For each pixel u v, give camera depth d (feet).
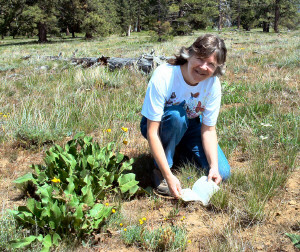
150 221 8.60
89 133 14.89
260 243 7.68
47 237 7.25
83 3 122.42
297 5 169.58
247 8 181.57
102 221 8.14
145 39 101.55
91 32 119.44
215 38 8.26
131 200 9.53
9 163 12.16
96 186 9.02
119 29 145.38
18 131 13.66
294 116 14.43
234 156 11.98
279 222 8.33
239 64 30.35
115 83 23.36
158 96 8.84
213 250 7.35
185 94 9.21
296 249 7.43
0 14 114.52
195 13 110.83
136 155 12.07
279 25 181.98
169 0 104.01
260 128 13.58
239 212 8.63
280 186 9.82
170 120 9.29
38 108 17.17
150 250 7.54
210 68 8.38
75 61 33.01
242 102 18.24
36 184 8.96
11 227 7.79
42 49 77.61
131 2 221.66
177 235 7.77
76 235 7.72
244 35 114.21
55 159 9.54
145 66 27.43
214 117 9.78
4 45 112.47
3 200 9.55
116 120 16.30
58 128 14.47
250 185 9.57
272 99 17.85
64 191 8.18
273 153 11.75
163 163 8.84
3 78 26.78
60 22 135.13
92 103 18.28
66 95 20.38
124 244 7.82
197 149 10.51
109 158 9.92
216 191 9.04
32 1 113.91
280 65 28.02
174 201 9.44
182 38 97.25
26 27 115.65
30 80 25.57
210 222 8.50
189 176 10.12
